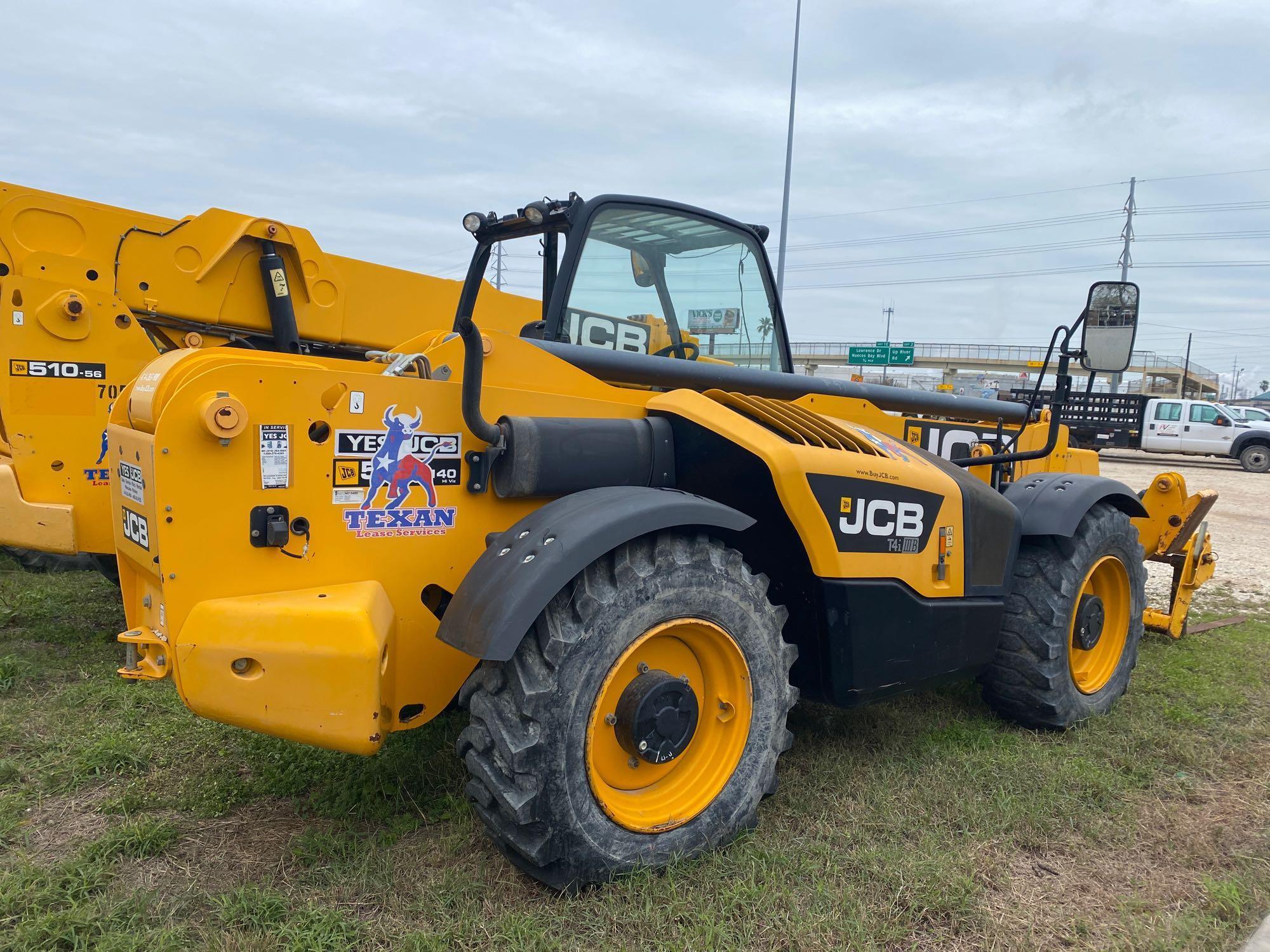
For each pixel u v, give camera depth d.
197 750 3.23
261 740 3.28
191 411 2.16
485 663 2.37
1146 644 5.43
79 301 4.23
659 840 2.52
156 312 4.47
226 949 2.11
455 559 2.62
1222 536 10.97
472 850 2.62
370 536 2.45
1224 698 4.32
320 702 2.19
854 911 2.39
